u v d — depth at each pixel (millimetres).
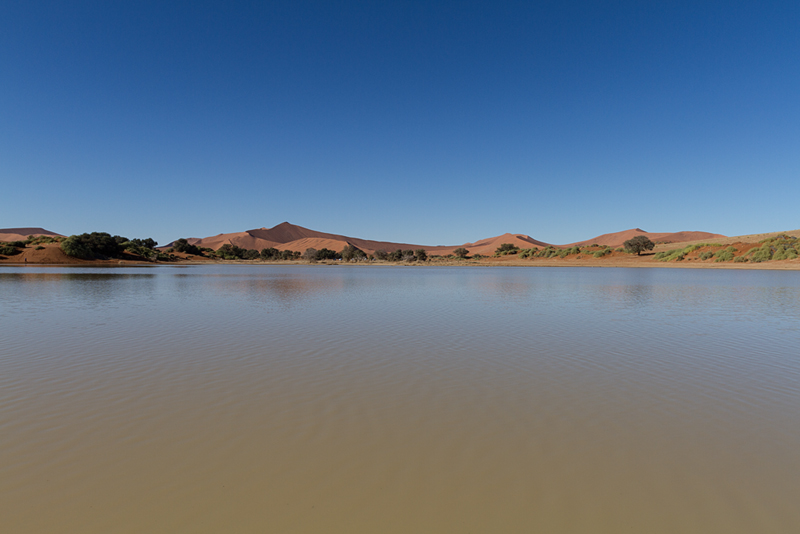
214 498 3814
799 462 4527
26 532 3355
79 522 3482
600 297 23047
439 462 4469
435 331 12289
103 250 111375
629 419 5656
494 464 4438
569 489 3992
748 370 8133
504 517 3574
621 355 9336
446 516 3580
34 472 4234
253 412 5840
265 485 4020
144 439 4969
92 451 4676
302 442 4914
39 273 49375
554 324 13688
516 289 28953
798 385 7168
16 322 13805
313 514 3596
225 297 22625
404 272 63469
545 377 7609
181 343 10484
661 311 17156
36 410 5871
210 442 4906
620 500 3822
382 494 3895
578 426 5418
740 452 4742
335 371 7965
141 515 3572
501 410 5961
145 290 26875
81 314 15758
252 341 10742
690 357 9195
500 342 10734
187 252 165125
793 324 13859
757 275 47562
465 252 153625
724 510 3697
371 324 13578
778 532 3406
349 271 68625
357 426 5383
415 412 5867
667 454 4680
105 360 8727
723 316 15719
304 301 20766
